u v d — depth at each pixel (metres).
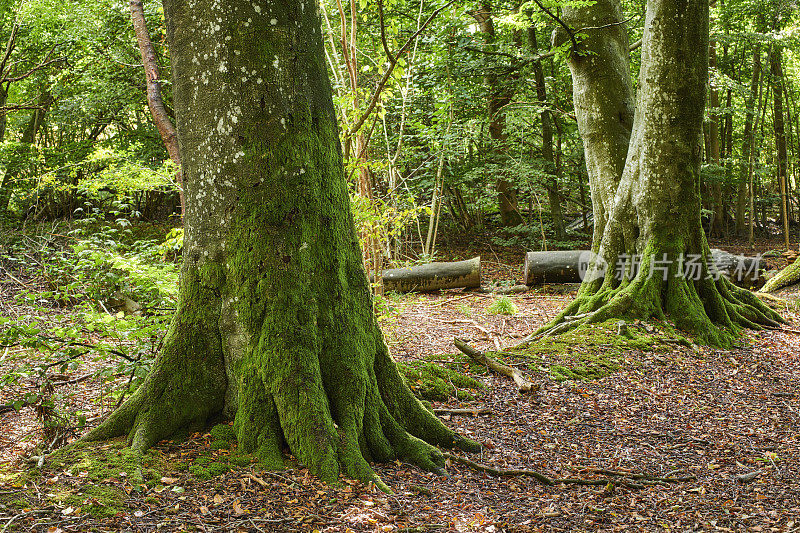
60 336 4.15
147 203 18.31
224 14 3.65
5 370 5.64
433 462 3.83
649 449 4.64
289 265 3.71
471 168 16.69
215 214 3.77
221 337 3.79
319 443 3.46
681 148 8.21
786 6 17.25
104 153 9.83
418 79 13.65
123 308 6.34
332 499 3.15
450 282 12.46
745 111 18.06
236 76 3.67
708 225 22.72
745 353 7.52
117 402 4.66
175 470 3.28
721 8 18.23
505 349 7.46
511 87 15.91
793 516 3.49
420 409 4.22
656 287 8.23
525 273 12.84
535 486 3.80
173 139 6.20
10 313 6.71
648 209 8.44
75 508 2.77
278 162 3.71
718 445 4.75
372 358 4.02
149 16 13.71
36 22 15.16
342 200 4.06
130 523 2.71
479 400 5.44
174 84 3.90
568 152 19.20
